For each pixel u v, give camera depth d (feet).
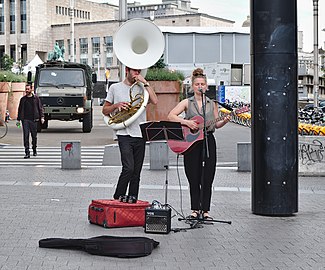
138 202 30.09
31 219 31.14
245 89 170.40
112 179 47.70
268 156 32.22
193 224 29.73
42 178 48.03
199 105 30.45
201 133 30.17
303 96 265.34
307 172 50.08
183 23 392.47
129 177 30.35
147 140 29.89
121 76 72.84
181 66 191.83
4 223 30.09
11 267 22.20
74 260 23.24
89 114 95.09
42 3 347.77
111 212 28.86
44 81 93.91
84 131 95.35
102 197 38.65
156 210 27.99
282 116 32.07
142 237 25.38
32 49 342.85
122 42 30.76
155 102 30.96
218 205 36.22
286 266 22.66
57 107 92.63
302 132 62.34
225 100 157.99
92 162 59.98
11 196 38.81
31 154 65.36
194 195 31.04
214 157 30.60
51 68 94.79
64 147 54.08
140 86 30.83
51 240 25.18
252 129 32.86
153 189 42.11
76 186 43.70
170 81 93.15
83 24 351.67
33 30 343.46
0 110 115.03
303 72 306.96
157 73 93.71
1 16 344.28
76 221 30.63
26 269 21.97
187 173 31.07
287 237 27.61
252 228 29.50
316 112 93.40
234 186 44.32
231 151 70.23
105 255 23.86
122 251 23.67
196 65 191.52
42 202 36.52
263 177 32.45
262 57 32.01
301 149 50.08
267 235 28.02
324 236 27.84
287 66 31.96
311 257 24.03
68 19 370.94
